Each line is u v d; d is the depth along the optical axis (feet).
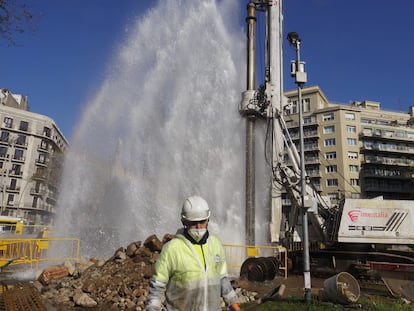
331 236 54.13
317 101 251.19
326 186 238.07
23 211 242.78
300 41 36.96
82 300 28.53
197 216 10.85
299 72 36.32
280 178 53.36
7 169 245.24
